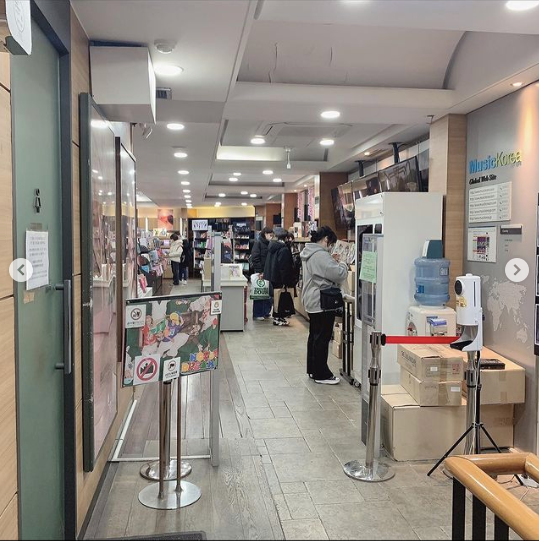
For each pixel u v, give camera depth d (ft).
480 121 13.17
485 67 11.60
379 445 10.50
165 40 8.94
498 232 12.31
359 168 24.49
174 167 25.94
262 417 13.43
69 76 7.27
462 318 10.18
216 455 10.39
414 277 13.91
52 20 6.37
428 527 8.29
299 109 13.85
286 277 26.68
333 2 7.95
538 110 10.90
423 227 13.94
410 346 12.03
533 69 10.23
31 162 6.04
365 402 11.67
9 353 5.30
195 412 13.84
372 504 9.07
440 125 14.39
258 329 26.43
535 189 10.94
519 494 9.71
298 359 19.88
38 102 6.31
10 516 5.32
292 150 25.62
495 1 7.93
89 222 7.83
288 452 11.25
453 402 10.95
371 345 10.30
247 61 13.08
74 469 7.41
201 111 14.16
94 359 8.15
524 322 11.27
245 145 23.88
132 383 8.61
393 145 19.35
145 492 9.21
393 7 8.11
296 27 12.31
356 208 16.48
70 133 7.28
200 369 9.54
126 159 12.33
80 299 7.80
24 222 5.78
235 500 9.00
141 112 9.54
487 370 11.09
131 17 8.01
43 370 6.48
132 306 8.50
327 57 13.09
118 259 11.35
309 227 32.37
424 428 11.00
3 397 5.14
